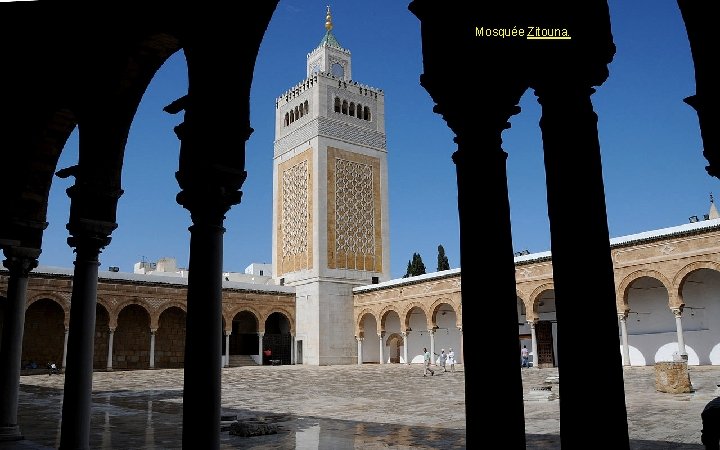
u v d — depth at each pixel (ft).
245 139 19.27
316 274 144.56
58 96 26.48
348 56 170.09
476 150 12.51
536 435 29.04
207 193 18.08
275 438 30.30
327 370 114.21
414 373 97.50
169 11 20.33
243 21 19.24
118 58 23.18
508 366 11.64
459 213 12.53
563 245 11.45
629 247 87.66
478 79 12.57
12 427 28.50
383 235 159.43
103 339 123.75
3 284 106.01
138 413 44.14
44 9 23.35
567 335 11.12
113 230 25.03
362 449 26.63
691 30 12.13
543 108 12.26
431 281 123.65
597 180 11.71
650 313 95.30
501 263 12.08
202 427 16.76
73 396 23.26
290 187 160.76
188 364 17.25
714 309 87.04
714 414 12.34
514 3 12.67
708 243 78.64
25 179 29.19
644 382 60.13
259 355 142.82
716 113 11.74
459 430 32.32
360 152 159.74
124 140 25.30
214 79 18.71
